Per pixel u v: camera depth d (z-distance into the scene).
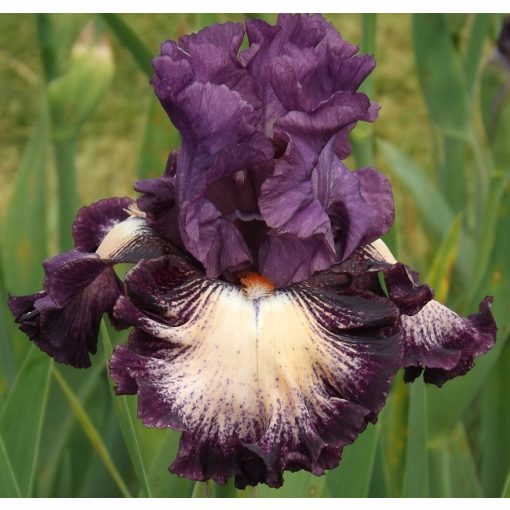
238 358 0.47
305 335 0.48
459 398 0.66
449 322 0.52
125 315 0.47
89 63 0.74
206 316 0.48
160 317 0.47
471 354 0.51
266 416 0.46
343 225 0.50
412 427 0.63
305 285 0.49
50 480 0.71
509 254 0.68
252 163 0.48
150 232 0.51
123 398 0.55
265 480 0.46
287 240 0.49
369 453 0.60
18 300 0.52
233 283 0.49
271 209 0.48
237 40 0.50
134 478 0.71
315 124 0.48
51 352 0.51
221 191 0.50
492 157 0.73
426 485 0.63
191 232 0.48
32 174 0.72
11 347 0.70
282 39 0.50
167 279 0.49
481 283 0.69
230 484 0.52
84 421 0.62
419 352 0.51
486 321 0.52
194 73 0.49
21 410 0.60
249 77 0.50
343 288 0.49
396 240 0.65
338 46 0.51
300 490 0.57
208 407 0.46
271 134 0.50
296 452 0.46
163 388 0.46
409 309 0.50
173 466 0.46
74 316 0.51
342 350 0.48
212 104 0.48
